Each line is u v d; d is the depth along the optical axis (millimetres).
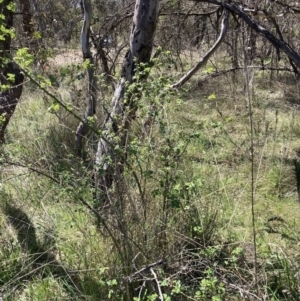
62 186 2924
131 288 2705
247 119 6344
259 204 4098
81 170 3223
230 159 4945
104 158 2660
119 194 2719
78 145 4316
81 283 2938
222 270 2770
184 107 6324
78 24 6980
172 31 6137
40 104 6223
